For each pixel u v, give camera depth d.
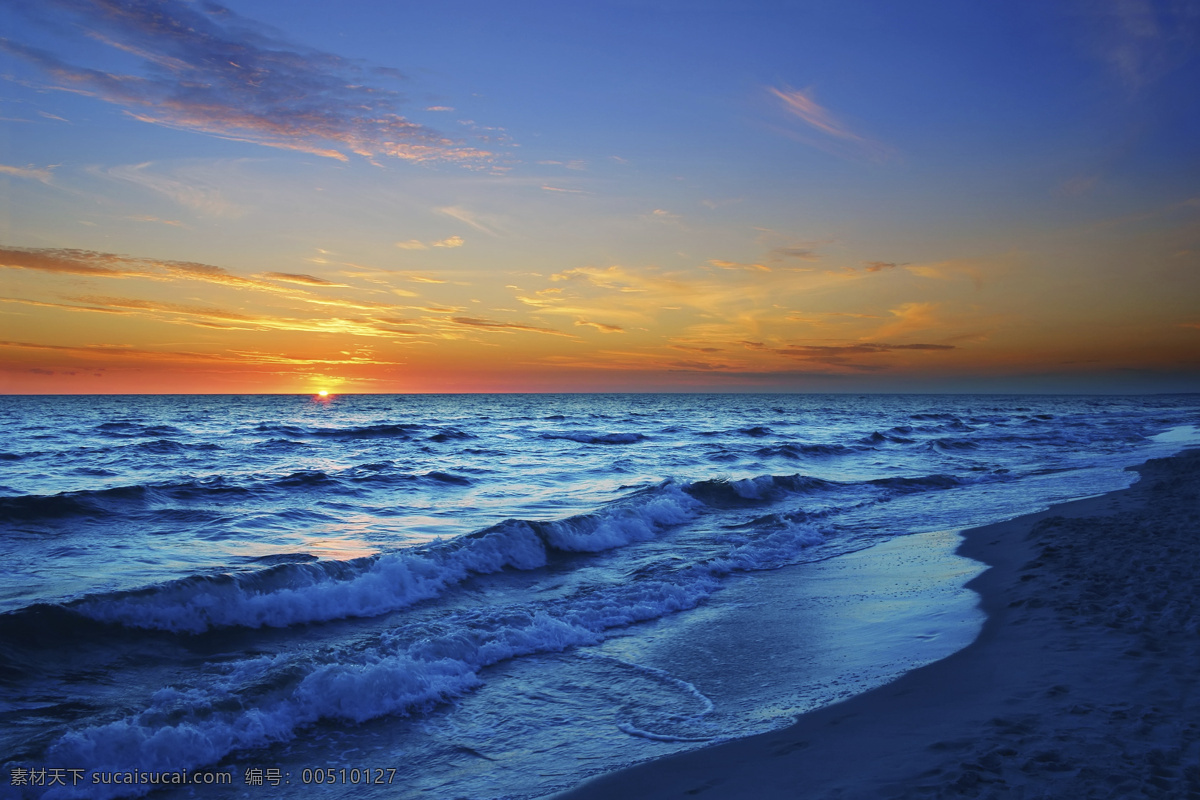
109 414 76.25
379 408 109.56
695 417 77.81
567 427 56.41
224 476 23.42
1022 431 47.97
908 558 10.68
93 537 13.13
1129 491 15.97
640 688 5.93
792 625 7.62
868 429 52.97
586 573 10.52
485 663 6.55
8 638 6.49
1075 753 4.00
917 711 4.95
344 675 5.65
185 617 7.52
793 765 4.25
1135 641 5.96
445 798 4.18
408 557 9.68
